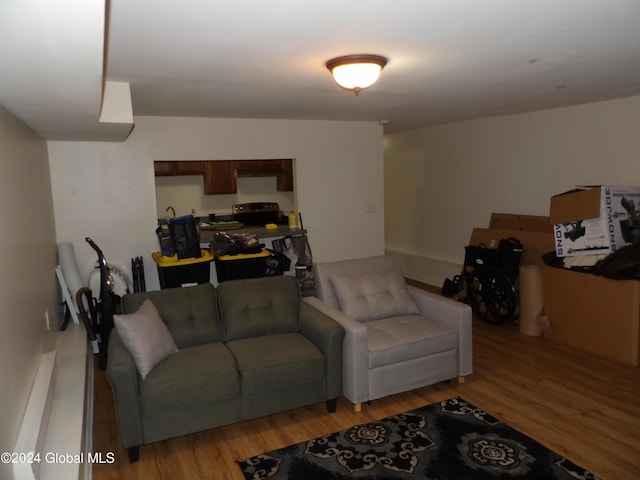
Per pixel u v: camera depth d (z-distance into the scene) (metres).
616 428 2.80
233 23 1.89
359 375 2.98
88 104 2.23
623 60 2.69
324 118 5.02
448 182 6.27
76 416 2.45
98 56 1.43
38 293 2.90
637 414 2.96
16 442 1.91
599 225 3.85
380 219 5.71
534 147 5.02
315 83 3.10
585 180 4.55
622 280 3.65
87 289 3.85
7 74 1.62
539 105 4.50
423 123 5.88
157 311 3.02
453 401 3.19
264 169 6.40
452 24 1.99
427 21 1.95
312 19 1.88
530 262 4.84
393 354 3.06
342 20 1.90
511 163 5.31
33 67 1.55
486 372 3.64
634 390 3.27
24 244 2.55
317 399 3.01
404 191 7.16
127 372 2.48
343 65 2.47
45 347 3.01
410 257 6.89
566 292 4.09
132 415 2.53
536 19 1.95
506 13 1.87
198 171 6.10
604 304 3.79
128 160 4.35
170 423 2.63
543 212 5.01
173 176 6.18
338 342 3.01
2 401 1.75
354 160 5.47
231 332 3.21
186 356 2.87
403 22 1.95
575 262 4.04
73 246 4.21
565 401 3.15
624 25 2.05
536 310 4.38
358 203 5.55
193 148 4.61
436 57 2.53
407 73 2.92
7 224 2.15
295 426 2.93
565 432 2.78
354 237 5.58
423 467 2.48
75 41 1.30
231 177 6.25
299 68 2.68
